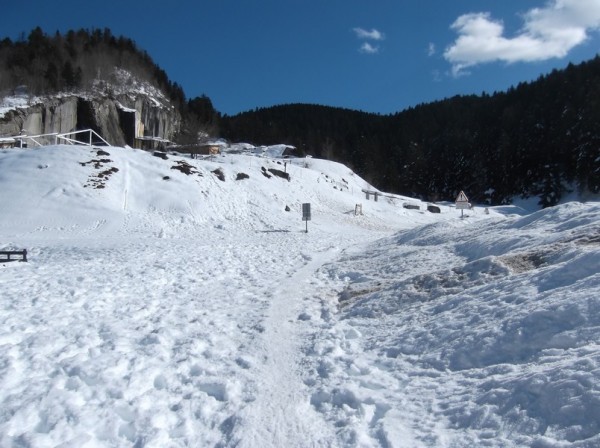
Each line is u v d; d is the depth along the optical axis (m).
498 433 4.61
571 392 4.58
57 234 27.45
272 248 23.47
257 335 8.93
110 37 112.69
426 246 15.72
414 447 4.73
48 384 6.21
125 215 30.91
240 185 42.09
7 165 35.25
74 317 9.61
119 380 6.51
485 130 93.94
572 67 92.44
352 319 9.62
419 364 6.71
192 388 6.53
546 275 7.78
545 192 72.00
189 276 15.00
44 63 83.88
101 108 80.12
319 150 107.06
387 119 128.50
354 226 40.56
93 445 4.91
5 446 4.71
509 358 6.01
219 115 123.50
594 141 69.12
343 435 5.15
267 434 5.27
